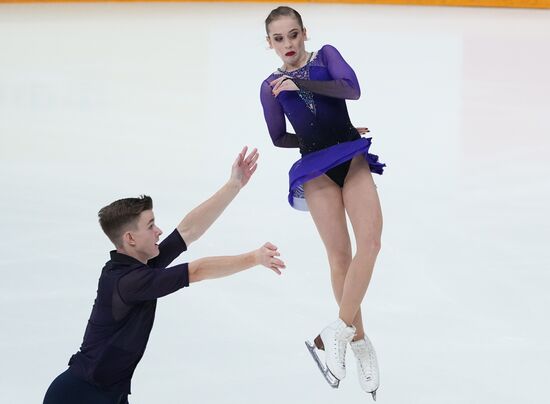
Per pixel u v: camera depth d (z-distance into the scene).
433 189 22.67
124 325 10.69
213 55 43.75
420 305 16.03
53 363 14.09
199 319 15.66
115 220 10.78
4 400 13.01
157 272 10.51
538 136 27.80
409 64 40.47
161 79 38.50
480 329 15.05
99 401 10.70
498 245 18.70
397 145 27.33
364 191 11.42
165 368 13.95
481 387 13.20
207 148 27.34
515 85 35.69
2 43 48.06
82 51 45.44
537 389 13.09
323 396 13.12
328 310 15.97
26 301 16.31
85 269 17.73
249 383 13.48
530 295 16.28
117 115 32.22
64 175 24.52
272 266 10.53
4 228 20.06
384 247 18.73
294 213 21.19
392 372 13.72
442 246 18.72
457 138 27.89
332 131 11.88
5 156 26.88
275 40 11.85
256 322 15.52
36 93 36.12
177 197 22.17
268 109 12.23
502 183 23.00
